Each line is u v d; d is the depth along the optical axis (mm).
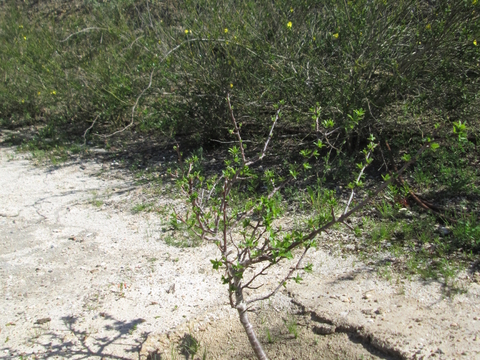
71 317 4078
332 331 3469
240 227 5168
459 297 3633
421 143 6070
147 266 4727
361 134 6250
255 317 3779
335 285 3982
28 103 10305
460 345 3119
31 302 4344
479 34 5688
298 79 6344
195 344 3629
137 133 8867
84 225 5734
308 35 6824
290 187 5797
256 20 7117
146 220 5691
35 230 5711
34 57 10242
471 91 6062
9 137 9414
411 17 6172
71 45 10773
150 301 4172
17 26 12078
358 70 6039
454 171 5441
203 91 7492
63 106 10086
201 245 4977
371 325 3404
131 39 8836
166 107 7895
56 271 4820
